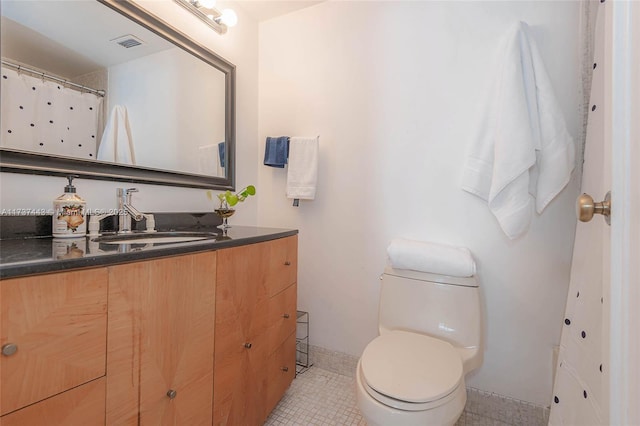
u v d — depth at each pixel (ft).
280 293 4.40
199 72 5.03
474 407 4.68
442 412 2.84
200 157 5.08
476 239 4.66
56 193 3.35
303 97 5.97
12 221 2.99
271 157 5.82
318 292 5.89
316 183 5.60
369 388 3.05
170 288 2.64
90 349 2.07
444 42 4.82
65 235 3.12
